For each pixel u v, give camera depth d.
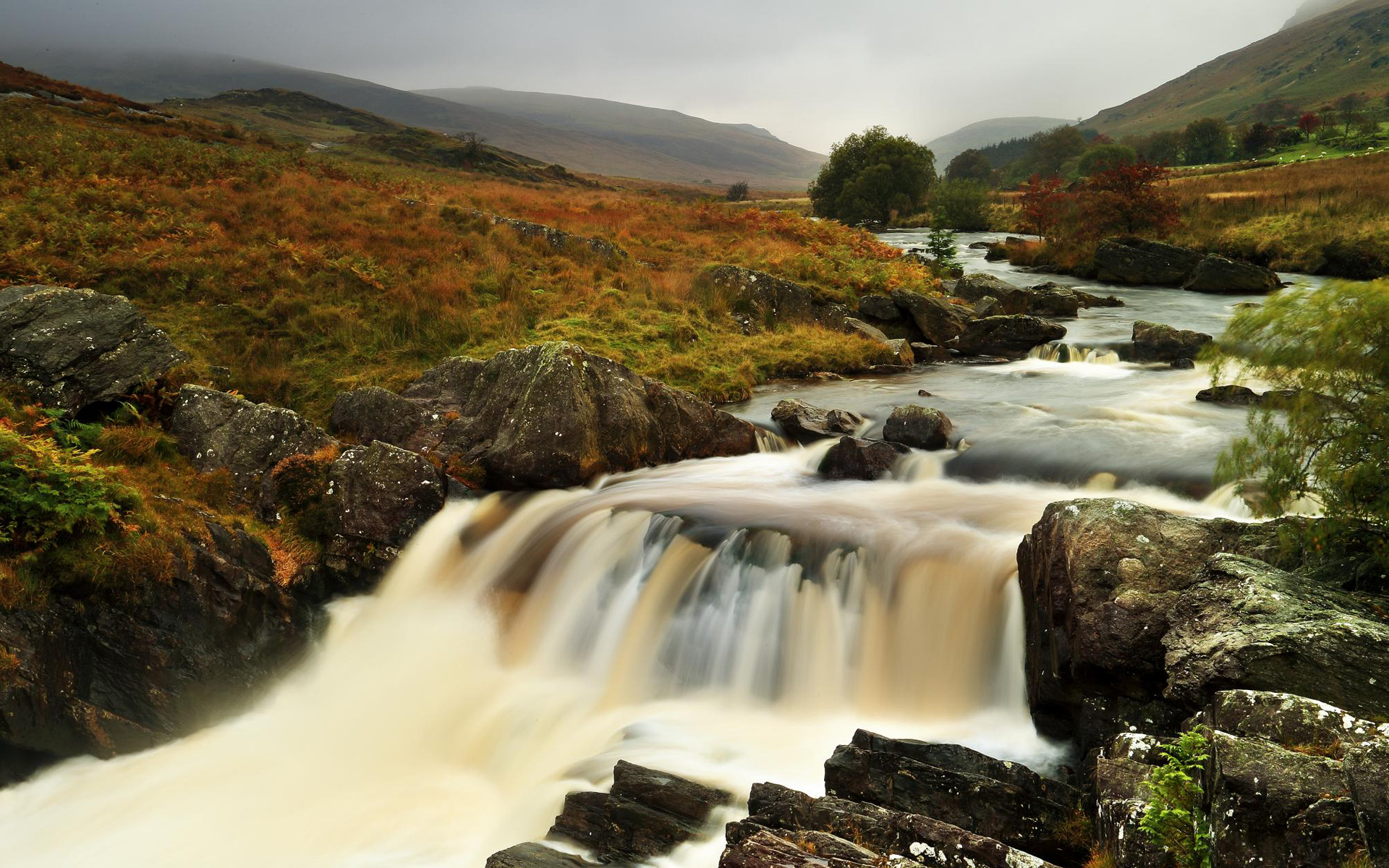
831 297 26.34
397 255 23.48
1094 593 7.38
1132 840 5.12
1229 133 160.38
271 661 10.36
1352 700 5.43
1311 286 7.54
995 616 9.16
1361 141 133.25
